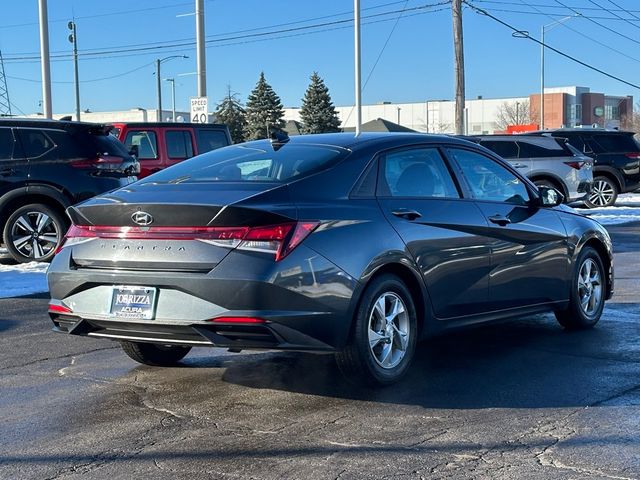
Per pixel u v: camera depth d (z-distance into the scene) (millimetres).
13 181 10547
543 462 3990
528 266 6426
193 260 4676
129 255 4863
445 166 6000
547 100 96312
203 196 4848
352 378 5160
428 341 6816
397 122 99438
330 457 4082
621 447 4195
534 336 7008
